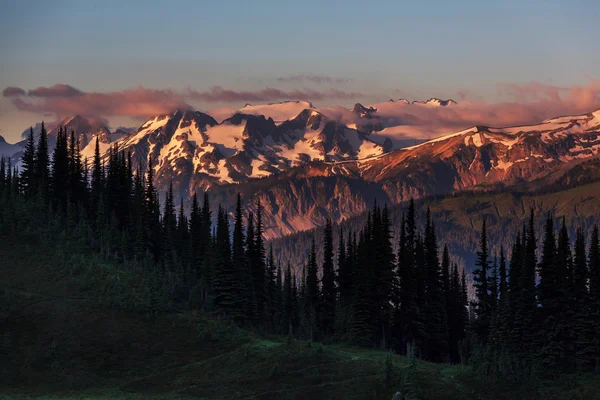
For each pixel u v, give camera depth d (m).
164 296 137.25
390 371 105.12
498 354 123.12
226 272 147.00
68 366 112.12
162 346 119.25
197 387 105.94
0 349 114.31
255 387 104.88
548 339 124.19
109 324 124.25
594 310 123.69
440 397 102.88
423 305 148.00
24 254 147.88
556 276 128.75
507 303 130.88
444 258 161.75
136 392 105.44
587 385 114.12
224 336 123.44
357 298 142.50
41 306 127.31
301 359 110.88
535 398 109.31
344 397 101.75
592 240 127.69
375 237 149.50
